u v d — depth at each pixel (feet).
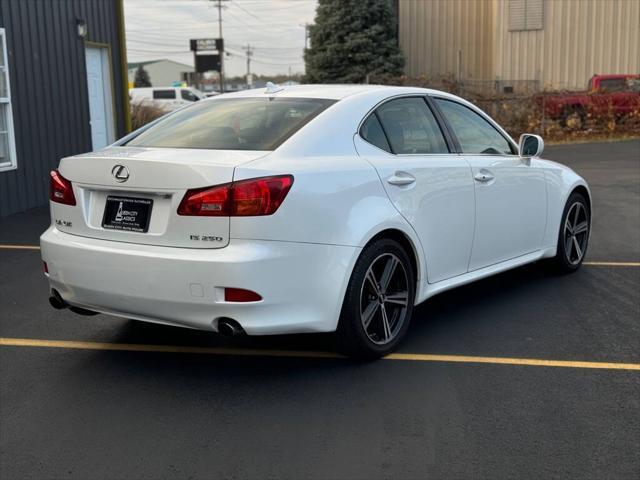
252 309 12.12
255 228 12.05
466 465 10.43
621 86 72.49
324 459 10.69
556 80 85.25
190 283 12.19
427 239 15.25
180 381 13.71
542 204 19.27
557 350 14.99
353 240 13.26
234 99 15.92
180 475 10.36
